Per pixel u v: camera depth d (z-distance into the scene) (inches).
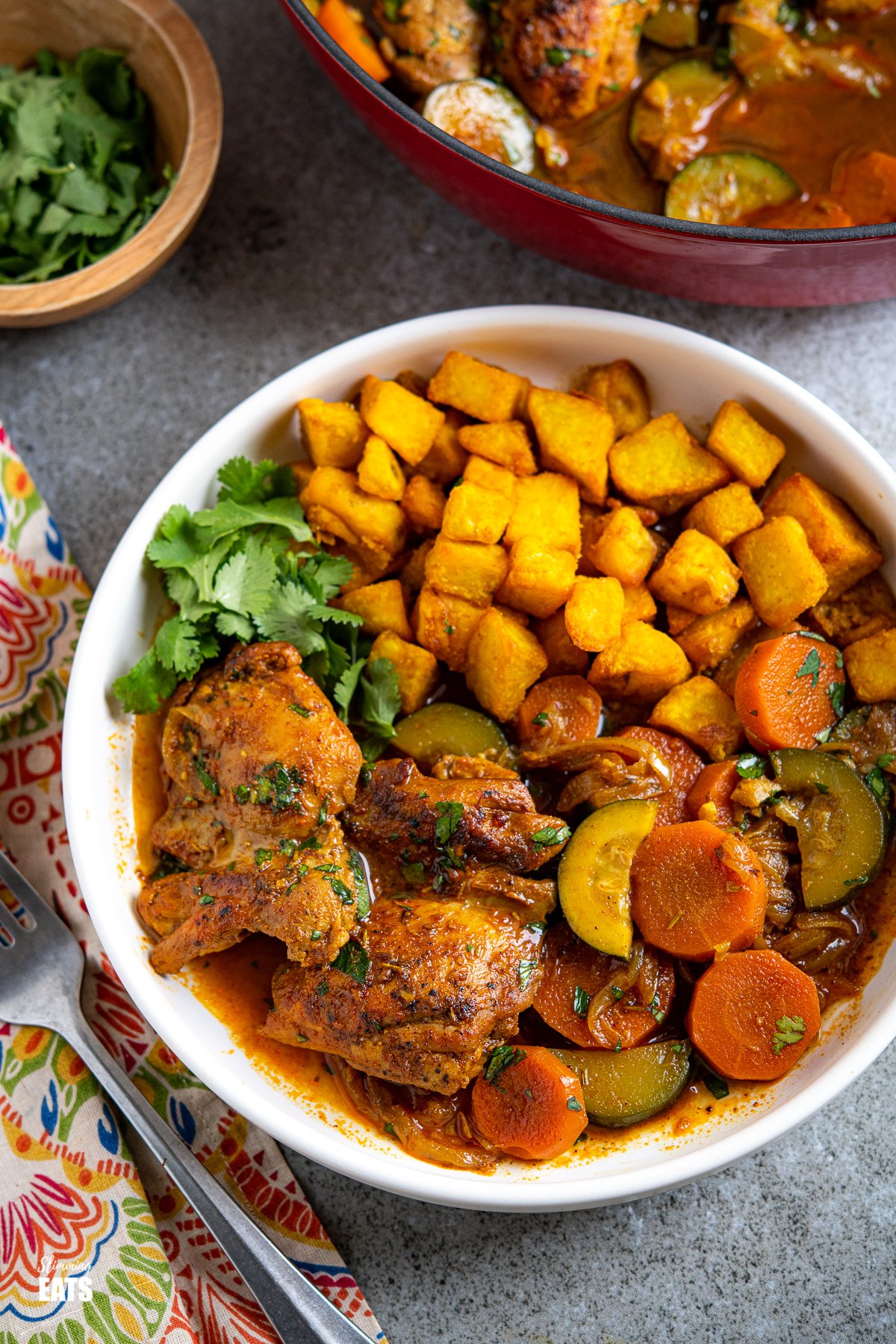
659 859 22.3
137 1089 23.5
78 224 25.3
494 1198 21.2
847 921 22.4
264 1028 22.4
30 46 26.0
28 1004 23.8
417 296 26.1
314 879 21.8
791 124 24.3
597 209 21.9
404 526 23.9
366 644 23.8
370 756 23.4
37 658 25.0
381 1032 21.6
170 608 23.7
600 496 23.6
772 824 22.6
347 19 24.5
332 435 23.7
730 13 24.1
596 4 23.7
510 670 23.0
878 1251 23.4
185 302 26.2
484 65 24.7
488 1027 21.6
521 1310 23.5
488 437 23.5
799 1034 21.9
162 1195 23.8
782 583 23.1
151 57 25.5
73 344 26.2
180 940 22.3
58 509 25.9
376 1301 23.5
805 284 23.3
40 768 25.0
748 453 23.3
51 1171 23.4
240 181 26.5
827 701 23.0
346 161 26.5
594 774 23.0
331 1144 21.5
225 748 22.5
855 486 23.1
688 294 24.0
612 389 23.7
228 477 23.5
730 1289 23.4
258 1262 22.6
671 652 23.1
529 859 22.2
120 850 23.2
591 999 22.1
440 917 22.0
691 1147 21.9
